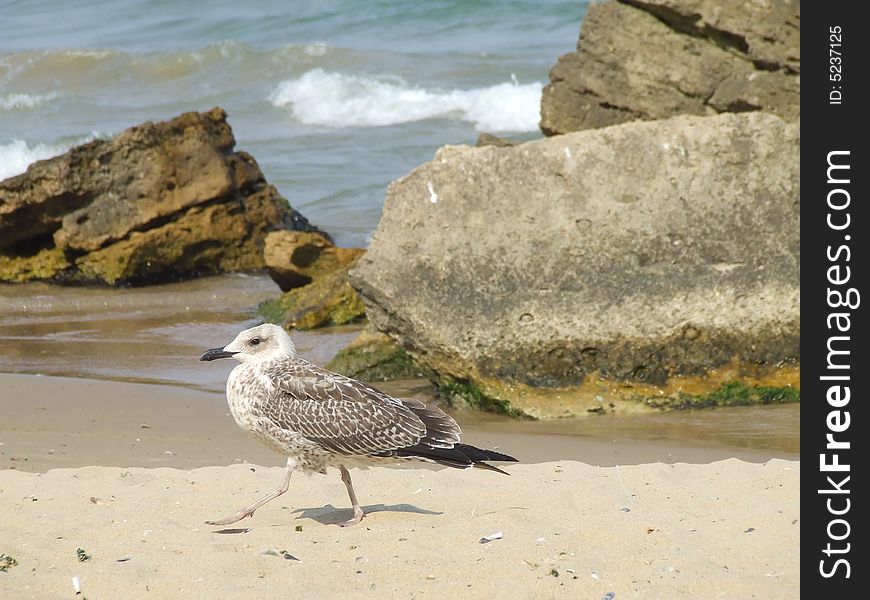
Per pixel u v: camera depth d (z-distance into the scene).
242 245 26.72
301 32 53.34
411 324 15.27
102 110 43.38
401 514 9.48
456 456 8.99
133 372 17.77
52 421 13.88
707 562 8.18
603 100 20.64
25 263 26.22
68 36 55.31
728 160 15.49
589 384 14.98
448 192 15.63
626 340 14.88
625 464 12.23
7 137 39.34
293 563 8.12
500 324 15.02
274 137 38.69
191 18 56.34
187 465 11.89
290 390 9.09
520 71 45.06
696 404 14.96
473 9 54.44
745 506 9.66
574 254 15.20
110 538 8.79
